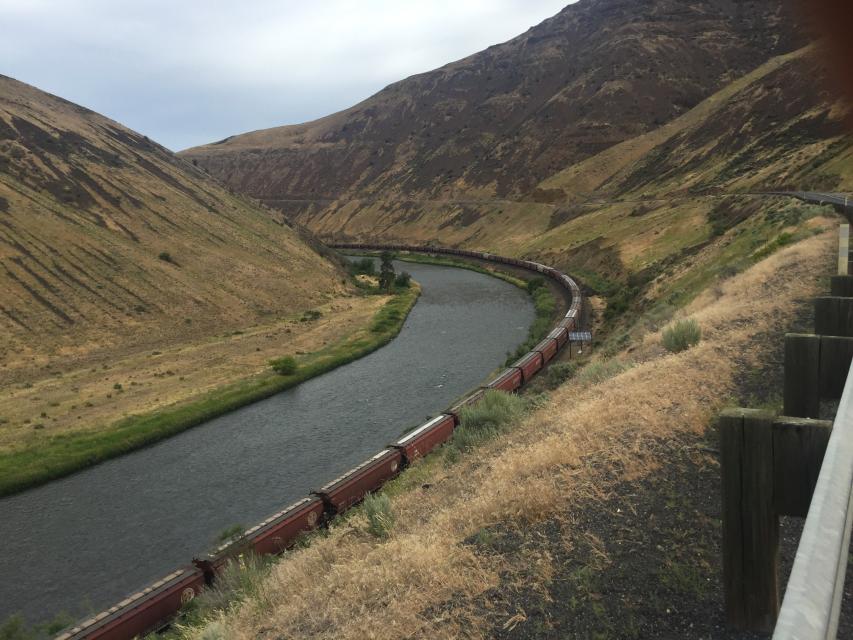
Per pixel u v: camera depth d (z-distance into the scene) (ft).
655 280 184.03
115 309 228.84
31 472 110.42
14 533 91.86
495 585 21.08
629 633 16.85
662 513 22.79
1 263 232.53
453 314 252.21
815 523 7.06
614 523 23.02
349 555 32.17
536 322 209.05
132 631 52.95
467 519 28.07
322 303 285.84
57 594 75.66
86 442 123.85
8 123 366.22
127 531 90.94
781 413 28.40
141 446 125.70
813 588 6.05
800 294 54.54
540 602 19.44
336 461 111.45
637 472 26.58
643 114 616.39
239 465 113.19
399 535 32.37
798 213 132.67
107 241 278.05
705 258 162.20
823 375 20.94
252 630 25.50
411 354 189.57
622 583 19.17
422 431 86.53
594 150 595.06
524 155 645.10
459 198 634.84
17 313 209.05
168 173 403.34
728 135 401.70
